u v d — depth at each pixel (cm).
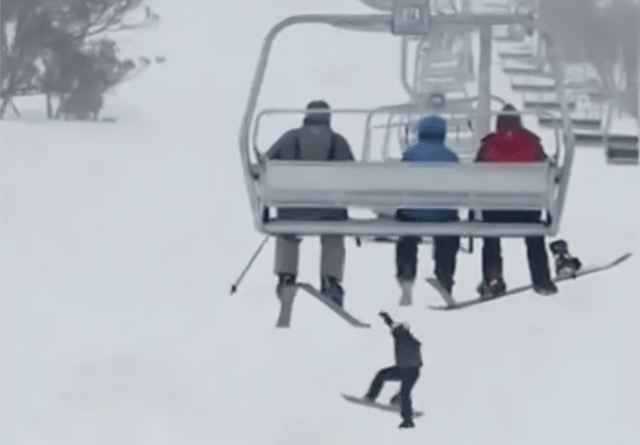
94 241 3281
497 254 2450
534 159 2350
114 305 2692
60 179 4119
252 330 2484
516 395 2138
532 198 2245
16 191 3897
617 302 2662
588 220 3656
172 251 3200
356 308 2639
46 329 2517
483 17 2214
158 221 3550
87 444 1945
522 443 1948
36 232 3359
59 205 3722
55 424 2020
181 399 2127
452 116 3738
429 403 2108
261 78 2236
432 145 2330
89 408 2088
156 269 3012
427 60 5650
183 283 2883
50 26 6162
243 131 2225
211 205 3794
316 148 2316
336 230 2278
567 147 2206
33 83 6244
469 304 2444
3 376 2223
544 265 2448
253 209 2273
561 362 2292
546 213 2294
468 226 2275
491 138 2367
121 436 1977
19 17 6153
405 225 2277
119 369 2262
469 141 3769
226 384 2186
